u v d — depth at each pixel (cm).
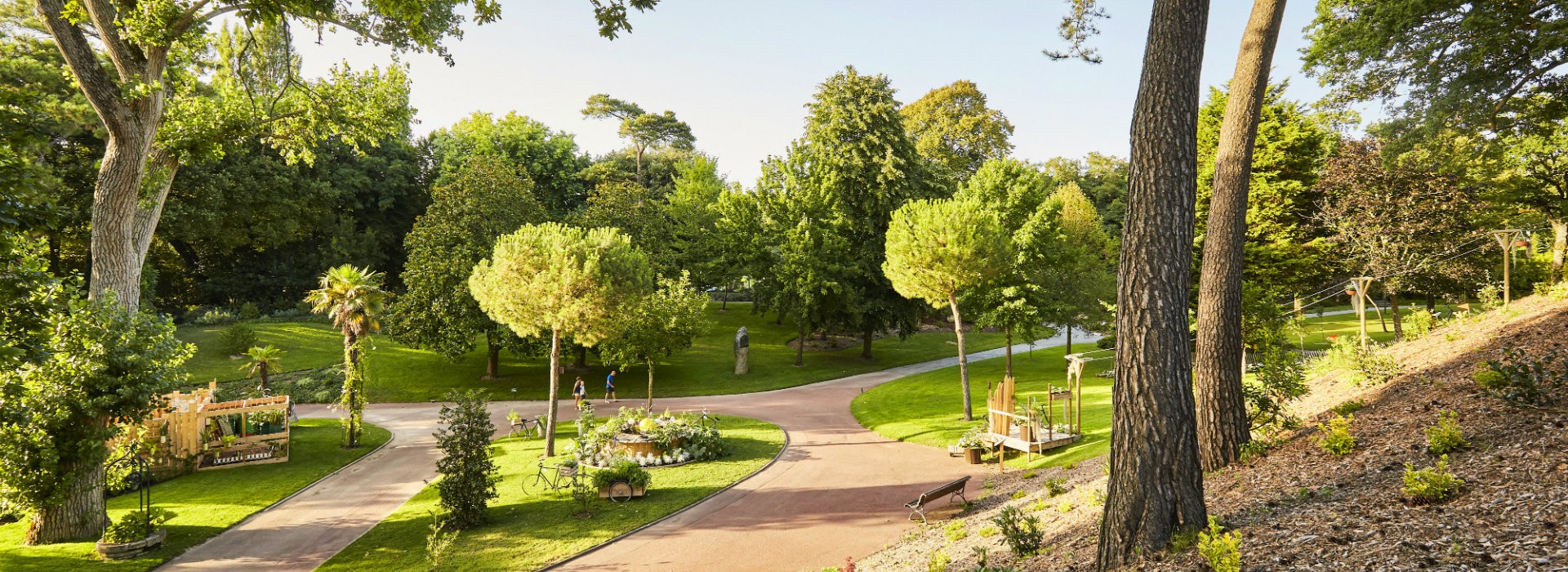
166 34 1571
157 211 1773
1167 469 751
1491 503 616
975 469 1964
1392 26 1591
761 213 4425
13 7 3058
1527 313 1480
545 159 5722
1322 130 3078
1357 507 697
